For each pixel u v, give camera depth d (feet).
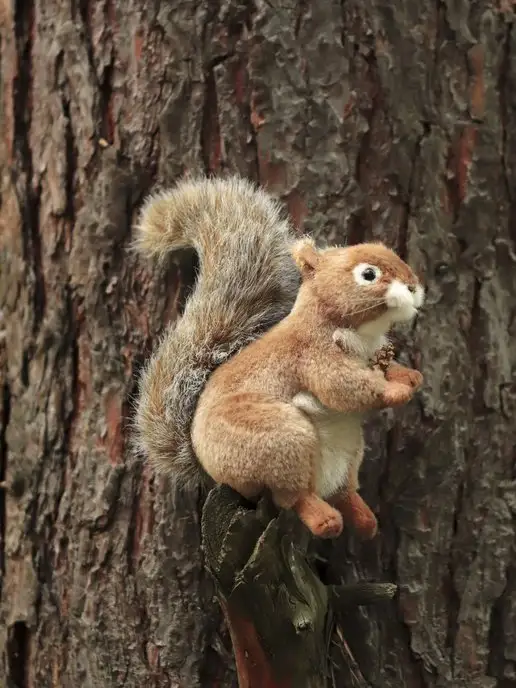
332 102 8.23
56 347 8.40
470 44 8.34
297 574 7.90
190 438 7.96
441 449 8.30
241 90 8.23
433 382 8.29
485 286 8.37
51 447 8.41
